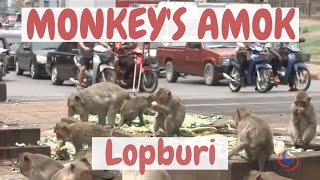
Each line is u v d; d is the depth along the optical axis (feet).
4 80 87.97
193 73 84.99
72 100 31.63
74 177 19.36
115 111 32.30
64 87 76.89
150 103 29.04
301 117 27.66
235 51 76.89
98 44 65.98
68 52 78.02
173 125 28.68
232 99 62.18
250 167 23.09
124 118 32.76
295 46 74.49
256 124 23.12
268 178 22.12
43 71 89.25
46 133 36.01
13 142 31.01
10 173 26.94
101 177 24.49
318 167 24.71
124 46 67.56
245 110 23.79
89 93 31.86
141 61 67.21
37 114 45.57
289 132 31.04
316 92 72.84
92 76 64.34
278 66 72.79
